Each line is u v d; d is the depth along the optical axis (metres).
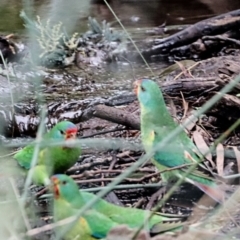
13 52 15.16
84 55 16.16
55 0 7.09
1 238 6.15
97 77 15.04
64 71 15.33
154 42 16.94
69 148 8.62
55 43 13.51
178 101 11.76
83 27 17.58
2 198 8.19
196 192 9.04
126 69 15.77
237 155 9.29
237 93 11.20
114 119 10.80
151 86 9.12
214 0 19.48
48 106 12.49
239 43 16.47
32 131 11.74
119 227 6.79
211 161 9.20
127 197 9.02
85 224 7.06
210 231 7.03
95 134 10.83
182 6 19.97
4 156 9.26
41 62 15.42
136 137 10.83
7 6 16.75
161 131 8.97
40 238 7.71
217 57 14.96
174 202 8.91
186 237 6.73
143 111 9.13
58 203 7.21
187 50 16.89
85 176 8.87
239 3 19.25
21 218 7.07
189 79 11.91
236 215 7.88
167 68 14.76
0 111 11.97
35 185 8.92
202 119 11.32
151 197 8.71
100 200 7.38
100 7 19.56
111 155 10.02
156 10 19.64
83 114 12.03
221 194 8.13
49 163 8.19
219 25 16.89
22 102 12.52
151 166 9.80
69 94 13.75
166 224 7.06
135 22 18.92
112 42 16.86
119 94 13.32
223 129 11.16
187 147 8.84
